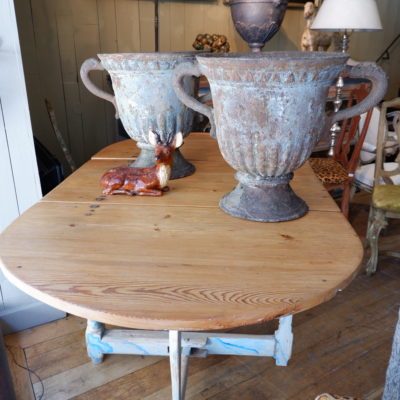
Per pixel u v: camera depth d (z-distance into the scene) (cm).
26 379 145
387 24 444
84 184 128
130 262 82
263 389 141
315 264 81
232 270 79
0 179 148
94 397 138
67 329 171
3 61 136
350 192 271
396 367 77
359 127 275
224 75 84
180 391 112
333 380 145
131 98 120
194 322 65
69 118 289
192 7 304
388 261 226
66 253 85
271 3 191
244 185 105
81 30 273
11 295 164
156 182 117
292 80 81
